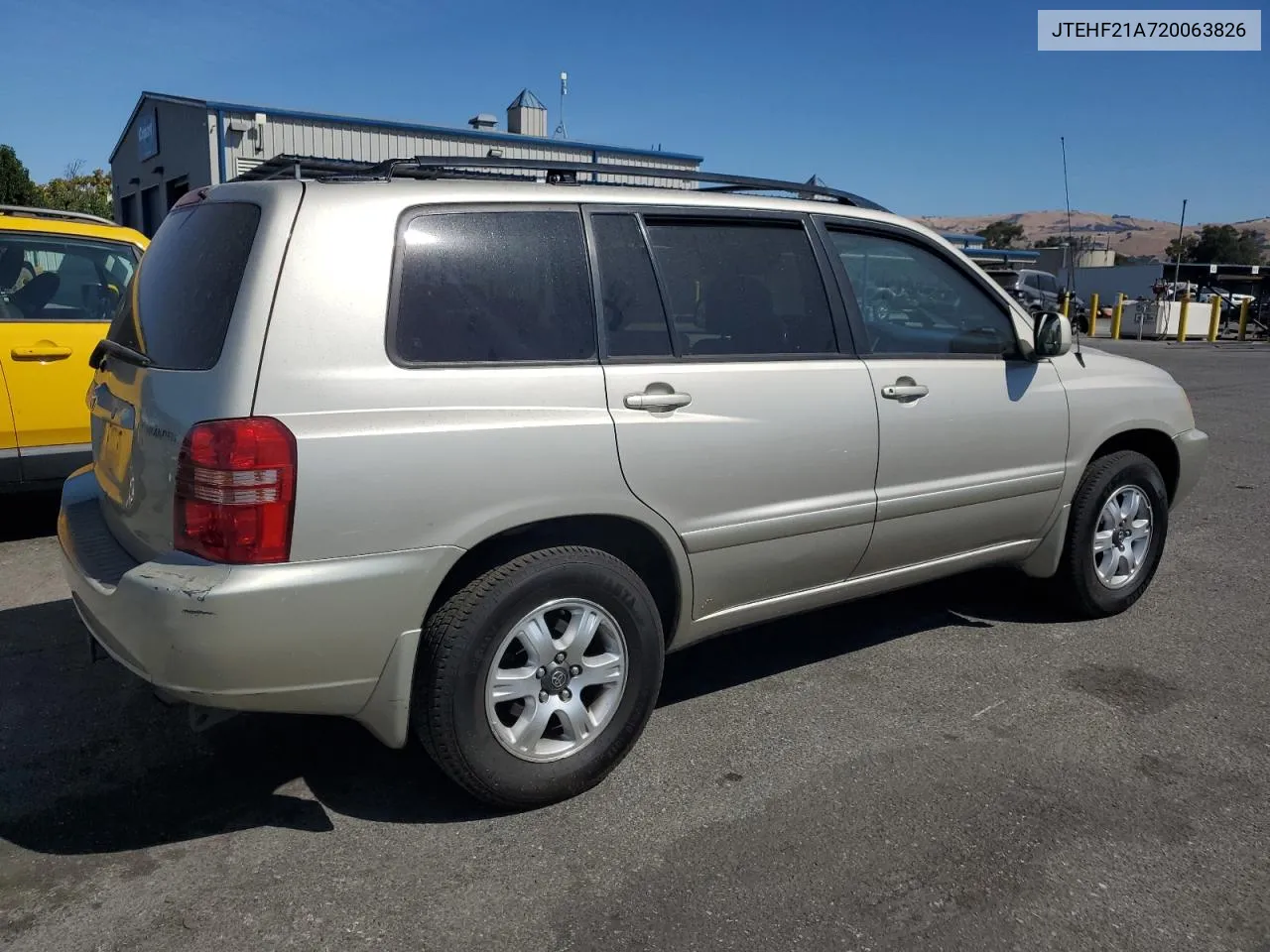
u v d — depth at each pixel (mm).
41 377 5715
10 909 2678
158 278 3309
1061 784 3324
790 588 3764
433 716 2938
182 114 18750
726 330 3525
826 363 3713
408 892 2754
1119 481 4699
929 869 2857
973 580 5453
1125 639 4625
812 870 2854
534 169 3449
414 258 2951
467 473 2887
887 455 3842
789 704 3932
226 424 2639
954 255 4254
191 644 2607
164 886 2787
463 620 2924
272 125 17891
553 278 3189
